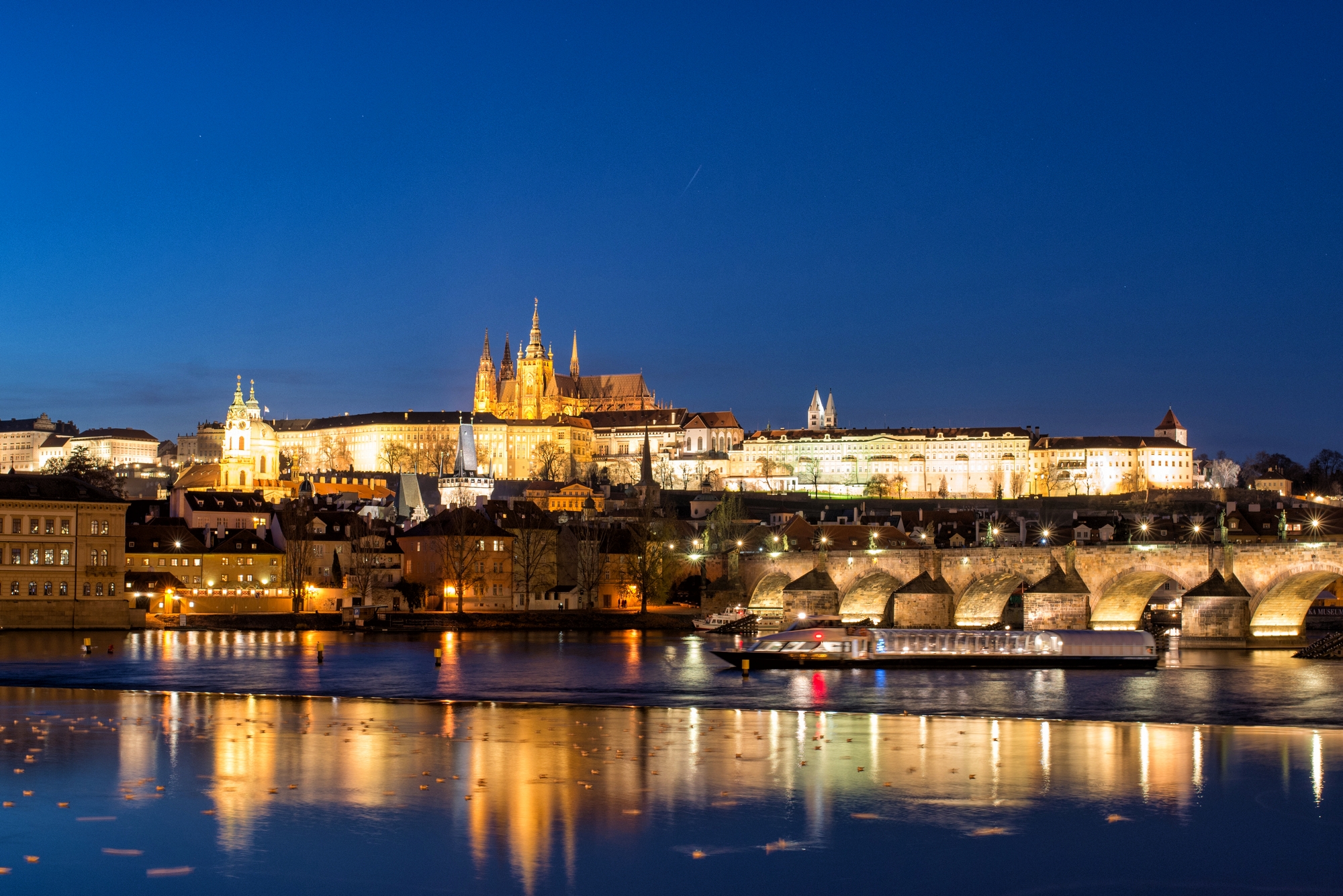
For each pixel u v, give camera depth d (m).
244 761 101.88
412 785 93.31
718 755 106.75
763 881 72.81
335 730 119.00
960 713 137.88
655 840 79.69
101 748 107.06
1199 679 174.00
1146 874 74.75
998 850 78.75
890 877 73.69
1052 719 132.00
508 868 74.38
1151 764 104.31
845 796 91.06
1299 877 74.62
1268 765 104.06
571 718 129.12
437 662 183.75
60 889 70.38
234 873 73.00
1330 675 178.38
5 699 139.00
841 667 191.75
